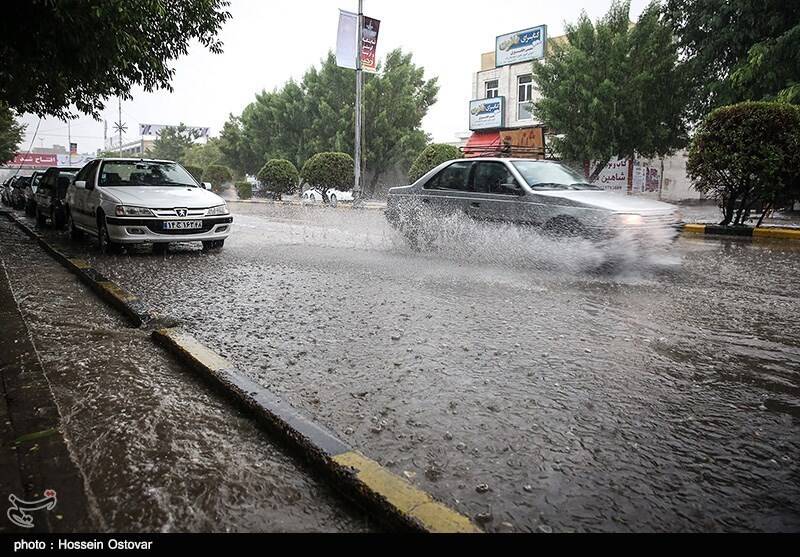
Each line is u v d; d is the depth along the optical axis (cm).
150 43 1065
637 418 295
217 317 507
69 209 1132
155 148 6956
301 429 268
